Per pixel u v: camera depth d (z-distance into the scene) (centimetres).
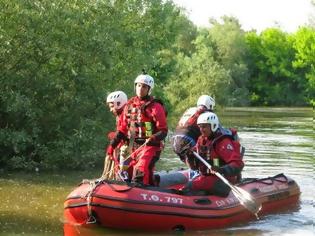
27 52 1370
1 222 853
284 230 839
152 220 809
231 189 891
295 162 1538
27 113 1313
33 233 796
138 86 888
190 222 825
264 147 1902
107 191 815
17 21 1345
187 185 893
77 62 1394
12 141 1291
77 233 800
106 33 1406
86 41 1379
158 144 886
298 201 1041
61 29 1367
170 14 1961
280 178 1036
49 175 1255
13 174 1259
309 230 838
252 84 6831
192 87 4116
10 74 1359
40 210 933
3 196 1030
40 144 1374
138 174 873
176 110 3806
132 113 895
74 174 1278
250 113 4441
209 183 887
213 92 4553
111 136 959
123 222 809
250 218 904
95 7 1438
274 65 6756
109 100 976
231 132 918
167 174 971
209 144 890
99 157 1422
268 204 952
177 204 824
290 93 6769
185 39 5678
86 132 1357
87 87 1413
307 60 6384
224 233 820
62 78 1407
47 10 1358
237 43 6456
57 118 1407
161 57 2473
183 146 930
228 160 880
